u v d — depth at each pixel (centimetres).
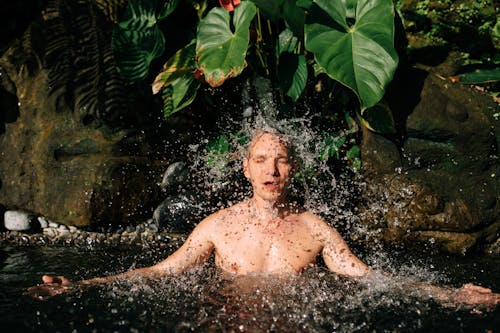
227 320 229
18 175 436
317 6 368
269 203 285
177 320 229
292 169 288
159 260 357
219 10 389
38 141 433
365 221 400
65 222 422
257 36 416
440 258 365
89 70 436
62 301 249
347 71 352
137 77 422
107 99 429
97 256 365
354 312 238
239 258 282
